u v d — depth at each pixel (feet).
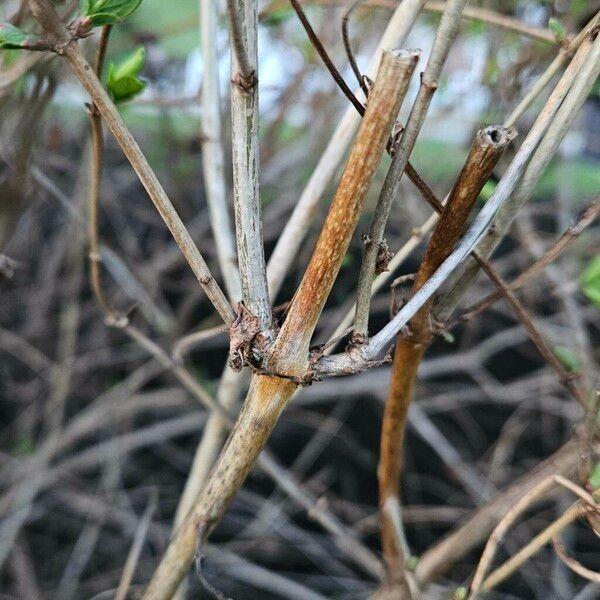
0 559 2.22
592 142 2.15
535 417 2.76
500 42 1.58
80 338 2.67
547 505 2.44
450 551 1.26
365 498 2.84
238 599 2.49
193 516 0.93
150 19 2.10
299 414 2.66
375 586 2.37
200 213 2.53
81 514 2.75
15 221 1.30
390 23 1.05
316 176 1.13
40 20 0.79
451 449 2.30
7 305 2.56
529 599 2.46
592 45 0.86
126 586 1.20
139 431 2.66
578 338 1.65
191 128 2.40
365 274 0.82
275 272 1.14
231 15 0.77
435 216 1.08
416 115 0.79
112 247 2.60
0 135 1.25
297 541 2.65
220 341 2.64
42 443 2.64
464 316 0.99
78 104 2.12
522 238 1.73
